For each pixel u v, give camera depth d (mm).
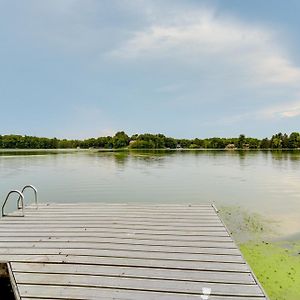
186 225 5797
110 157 46375
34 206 7590
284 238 7832
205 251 4504
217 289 3510
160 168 28375
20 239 5086
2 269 4211
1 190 15844
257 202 12648
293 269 5816
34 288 3602
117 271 3922
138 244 4797
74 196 14070
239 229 8680
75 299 3402
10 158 42156
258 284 3604
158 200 13133
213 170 26578
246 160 40094
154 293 3457
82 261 4195
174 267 4008
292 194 14555
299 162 36312
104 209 7211
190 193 14867
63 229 5629
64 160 38688
